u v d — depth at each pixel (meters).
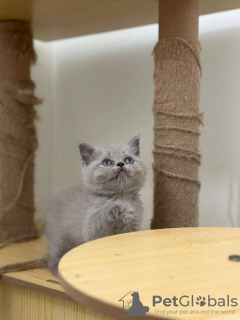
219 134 1.59
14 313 1.26
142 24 1.67
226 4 1.44
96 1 1.36
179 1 1.20
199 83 1.24
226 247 0.87
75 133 1.96
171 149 1.22
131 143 1.25
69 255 0.81
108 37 1.84
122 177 1.13
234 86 1.55
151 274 0.71
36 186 1.97
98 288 0.65
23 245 1.55
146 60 1.73
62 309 1.16
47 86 2.01
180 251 0.84
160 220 1.25
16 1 1.35
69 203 1.26
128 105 1.79
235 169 1.56
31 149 1.64
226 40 1.56
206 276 0.70
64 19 1.58
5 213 1.59
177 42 1.20
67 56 1.97
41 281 1.18
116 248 0.86
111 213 1.09
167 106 1.22
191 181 1.23
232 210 1.56
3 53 1.56
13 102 1.58
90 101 1.91
